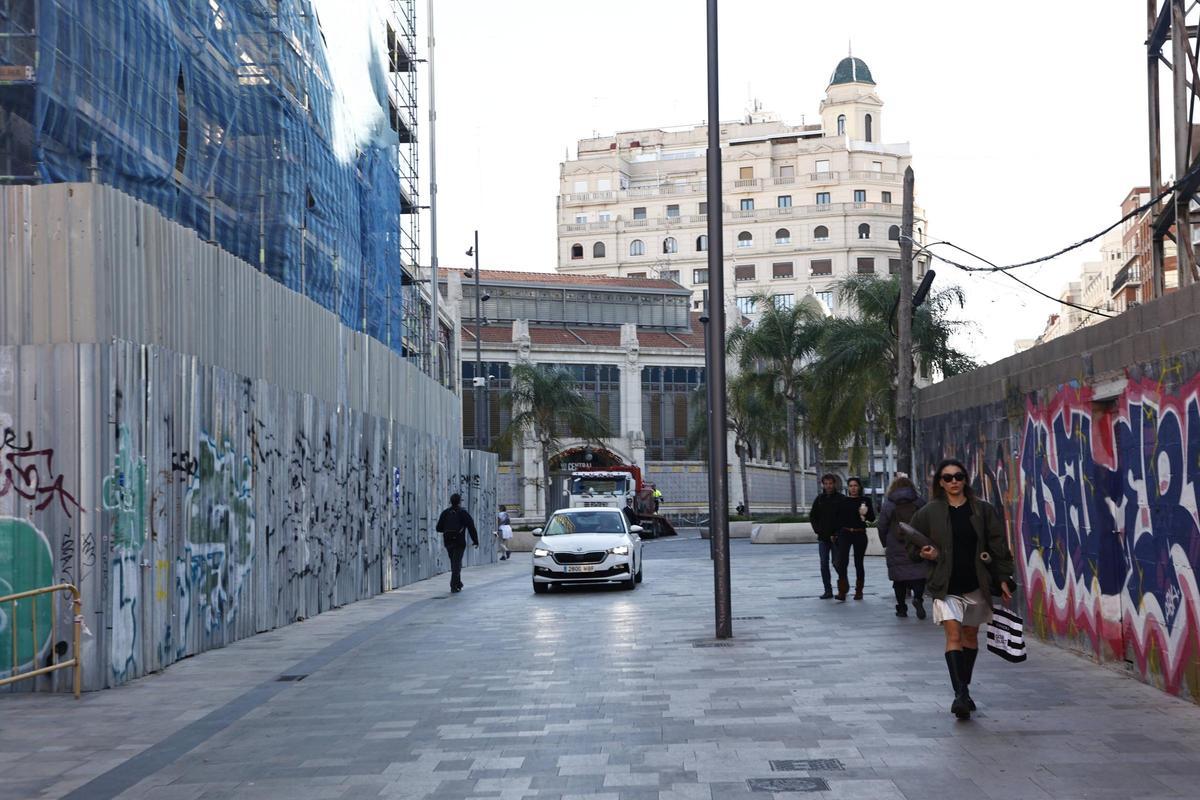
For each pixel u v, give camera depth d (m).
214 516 15.59
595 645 14.88
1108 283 108.38
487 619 19.05
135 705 11.20
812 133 134.25
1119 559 11.34
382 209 31.17
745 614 18.33
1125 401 10.77
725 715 9.68
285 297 19.23
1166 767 7.39
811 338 61.69
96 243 12.27
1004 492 15.29
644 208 136.50
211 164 19.78
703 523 75.19
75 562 12.10
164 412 13.83
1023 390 14.27
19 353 12.23
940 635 14.80
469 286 87.62
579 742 8.79
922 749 8.13
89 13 15.30
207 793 7.65
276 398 18.50
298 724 10.02
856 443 59.12
